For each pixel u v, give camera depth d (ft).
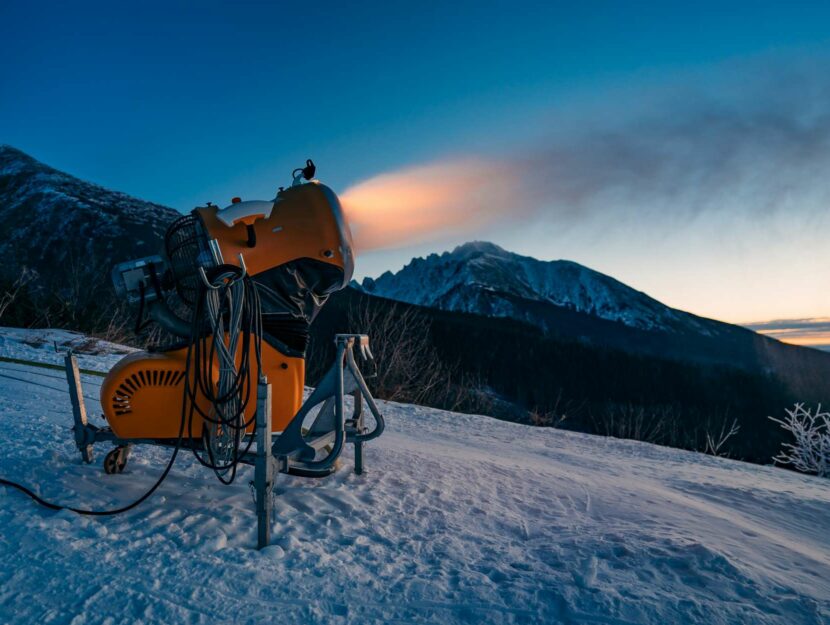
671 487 20.10
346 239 11.92
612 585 8.52
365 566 9.17
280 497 12.27
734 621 7.63
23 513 9.70
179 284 11.70
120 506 10.65
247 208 11.22
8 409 18.83
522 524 12.08
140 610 7.27
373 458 17.31
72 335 44.42
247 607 7.61
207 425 10.73
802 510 17.88
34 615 6.92
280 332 11.64
